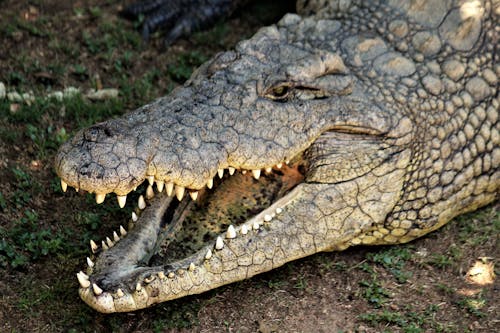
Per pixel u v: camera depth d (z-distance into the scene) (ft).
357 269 20.27
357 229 19.83
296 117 18.69
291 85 18.81
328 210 19.31
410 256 20.72
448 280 19.95
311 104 18.98
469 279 19.98
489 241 21.21
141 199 19.12
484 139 21.59
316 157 19.35
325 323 18.49
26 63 26.71
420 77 20.66
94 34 28.73
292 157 18.74
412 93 20.33
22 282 18.93
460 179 21.21
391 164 19.75
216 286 18.07
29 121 24.35
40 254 19.77
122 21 29.73
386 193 19.92
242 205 20.16
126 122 17.47
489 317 18.67
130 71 27.43
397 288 19.62
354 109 19.40
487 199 22.41
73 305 18.49
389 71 20.42
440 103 20.72
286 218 18.86
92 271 17.49
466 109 21.25
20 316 18.04
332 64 19.40
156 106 18.16
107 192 16.58
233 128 18.06
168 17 29.58
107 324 18.16
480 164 21.62
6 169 22.33
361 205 19.72
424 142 20.42
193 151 17.46
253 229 18.47
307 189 19.26
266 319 18.54
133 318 18.38
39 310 18.22
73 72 26.86
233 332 18.15
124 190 16.67
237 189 20.45
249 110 18.31
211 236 19.38
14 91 25.54
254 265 18.42
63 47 27.71
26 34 28.07
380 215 20.01
